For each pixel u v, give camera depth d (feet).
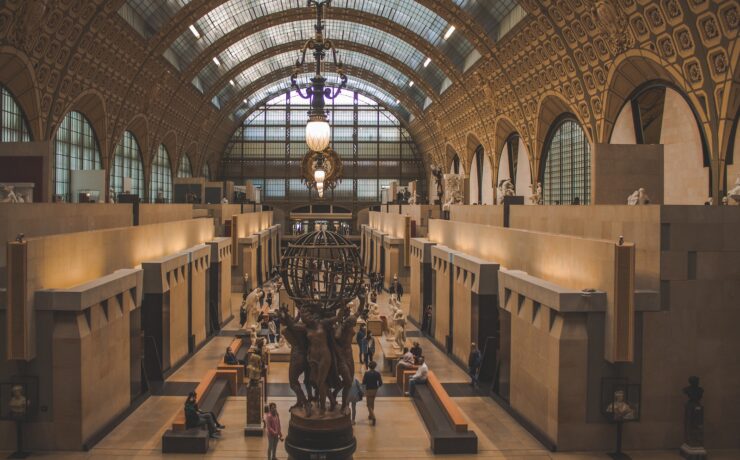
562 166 131.44
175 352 78.69
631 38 88.17
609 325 48.39
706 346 49.85
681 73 81.25
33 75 97.91
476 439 50.47
